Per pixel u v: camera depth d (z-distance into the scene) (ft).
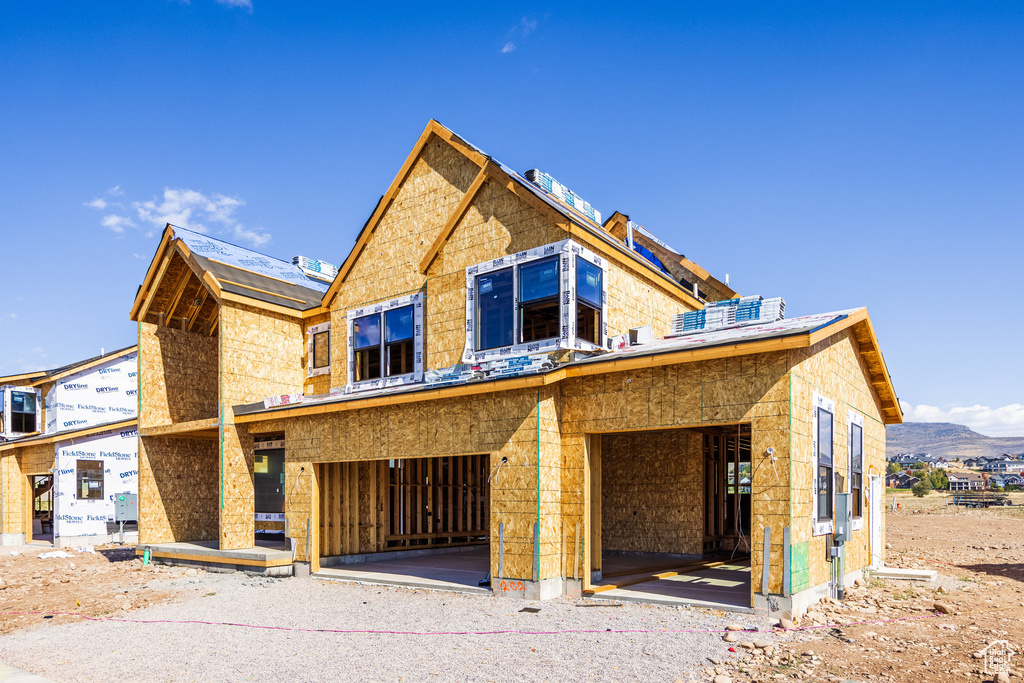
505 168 48.65
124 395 91.91
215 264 60.34
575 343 41.98
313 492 50.16
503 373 42.52
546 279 43.57
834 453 38.78
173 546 58.18
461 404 41.86
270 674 25.54
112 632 33.58
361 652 28.19
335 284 58.39
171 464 63.72
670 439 55.72
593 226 50.85
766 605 32.17
